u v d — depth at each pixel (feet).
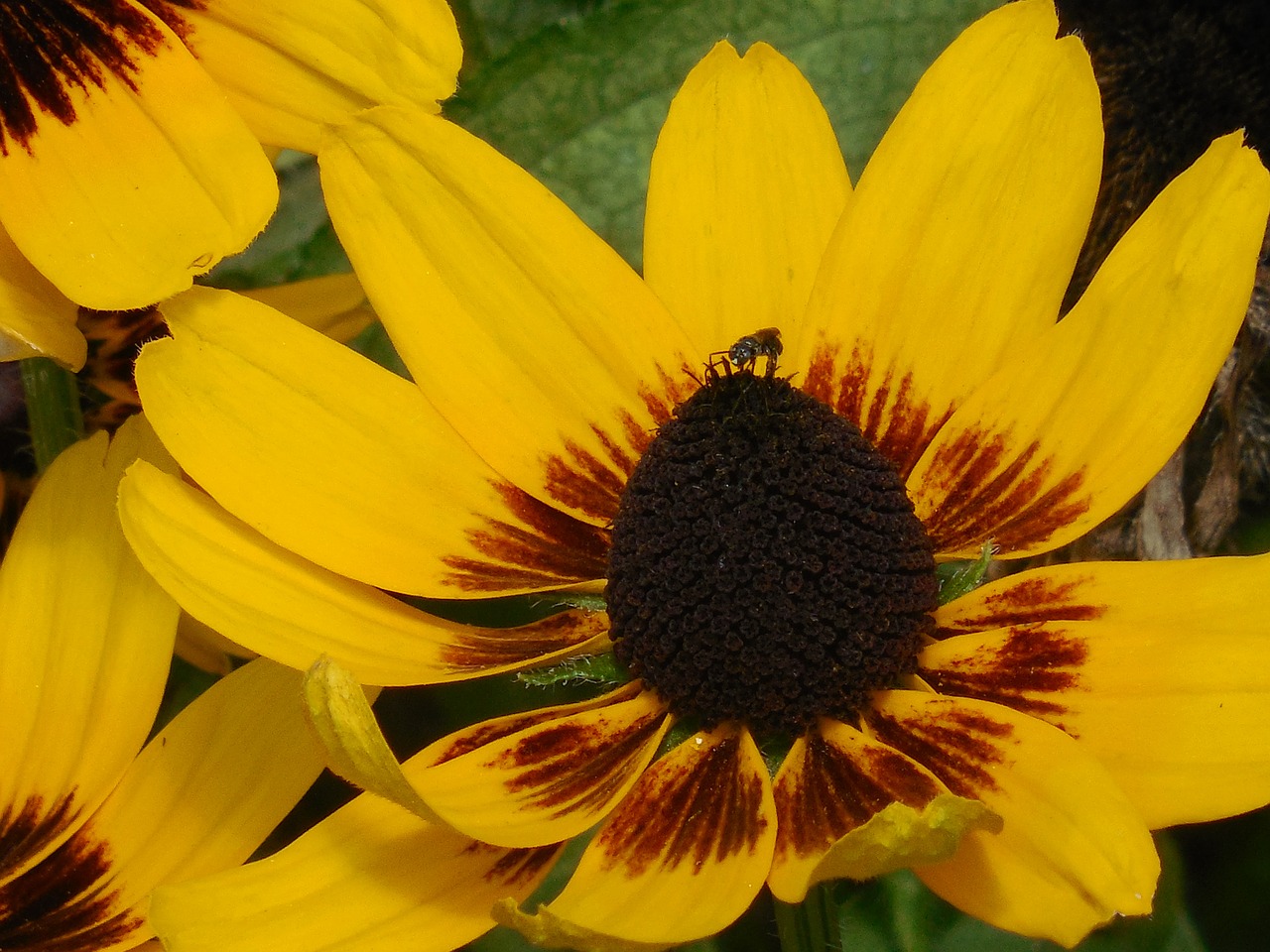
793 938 0.67
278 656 0.65
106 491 0.70
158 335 0.78
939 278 0.69
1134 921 0.76
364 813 0.64
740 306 0.71
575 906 0.60
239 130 0.69
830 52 0.83
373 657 0.66
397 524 0.68
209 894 0.62
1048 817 0.61
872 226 0.69
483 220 0.69
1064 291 0.69
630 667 0.67
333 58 0.71
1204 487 0.77
